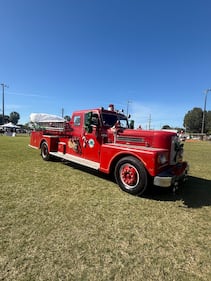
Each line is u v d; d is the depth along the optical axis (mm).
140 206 3984
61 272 2156
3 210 3518
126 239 2828
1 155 8984
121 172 4805
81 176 5941
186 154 12586
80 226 3105
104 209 3770
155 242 2789
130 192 4598
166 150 4539
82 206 3848
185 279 2146
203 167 8125
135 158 4570
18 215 3357
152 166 4250
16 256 2363
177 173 4516
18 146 12883
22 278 2051
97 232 2965
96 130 5840
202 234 3035
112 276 2139
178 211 3814
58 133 7730
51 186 4910
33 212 3490
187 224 3324
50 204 3859
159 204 4121
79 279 2074
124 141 5191
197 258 2488
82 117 6438
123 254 2504
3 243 2590
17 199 4023
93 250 2547
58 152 7613
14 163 7359
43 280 2039
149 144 4742
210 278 2174
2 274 2092
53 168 6812
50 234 2844
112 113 6152
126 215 3564
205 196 4641
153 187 5141
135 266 2307
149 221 3381
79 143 6535
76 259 2367
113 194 4570
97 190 4785
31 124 9562
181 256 2514
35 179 5438
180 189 5105
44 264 2258
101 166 5293
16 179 5355
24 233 2836
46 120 8820
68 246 2598
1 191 4422
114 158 4984
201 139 47000
